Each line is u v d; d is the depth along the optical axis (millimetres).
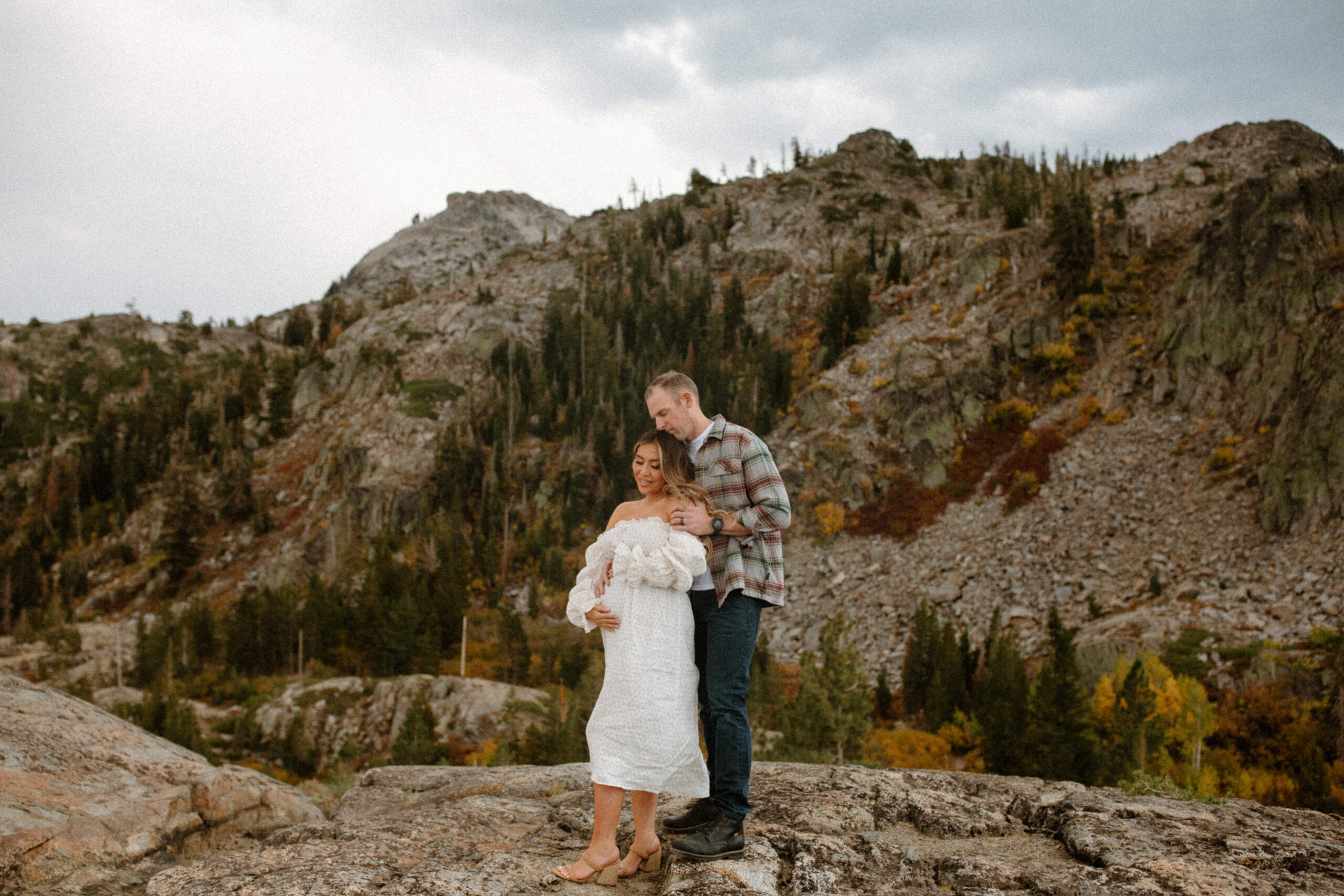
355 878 3109
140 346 149125
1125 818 3623
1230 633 35094
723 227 124375
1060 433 57719
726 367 91250
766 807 4090
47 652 64250
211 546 84938
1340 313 46688
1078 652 36312
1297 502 41000
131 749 5508
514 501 83812
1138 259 67562
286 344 150875
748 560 3393
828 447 64250
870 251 92938
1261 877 2850
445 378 101562
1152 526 46688
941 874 3154
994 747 28359
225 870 3270
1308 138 107312
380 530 79500
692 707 3301
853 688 25375
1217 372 53156
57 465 105188
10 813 4121
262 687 50688
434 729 32812
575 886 3141
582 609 3340
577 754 29219
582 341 100688
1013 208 82438
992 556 50562
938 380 64250
